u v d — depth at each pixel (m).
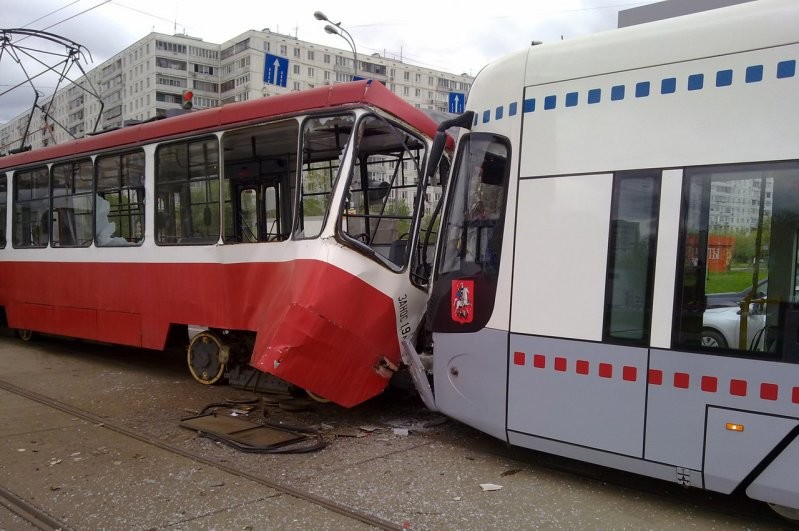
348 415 6.74
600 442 4.41
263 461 5.29
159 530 3.99
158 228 8.34
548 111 4.73
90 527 4.04
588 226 4.49
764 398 3.79
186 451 5.51
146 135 8.45
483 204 5.15
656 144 4.23
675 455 4.10
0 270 11.54
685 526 4.11
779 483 3.77
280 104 6.97
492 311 5.00
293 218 6.70
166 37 88.12
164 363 9.96
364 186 7.53
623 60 4.41
